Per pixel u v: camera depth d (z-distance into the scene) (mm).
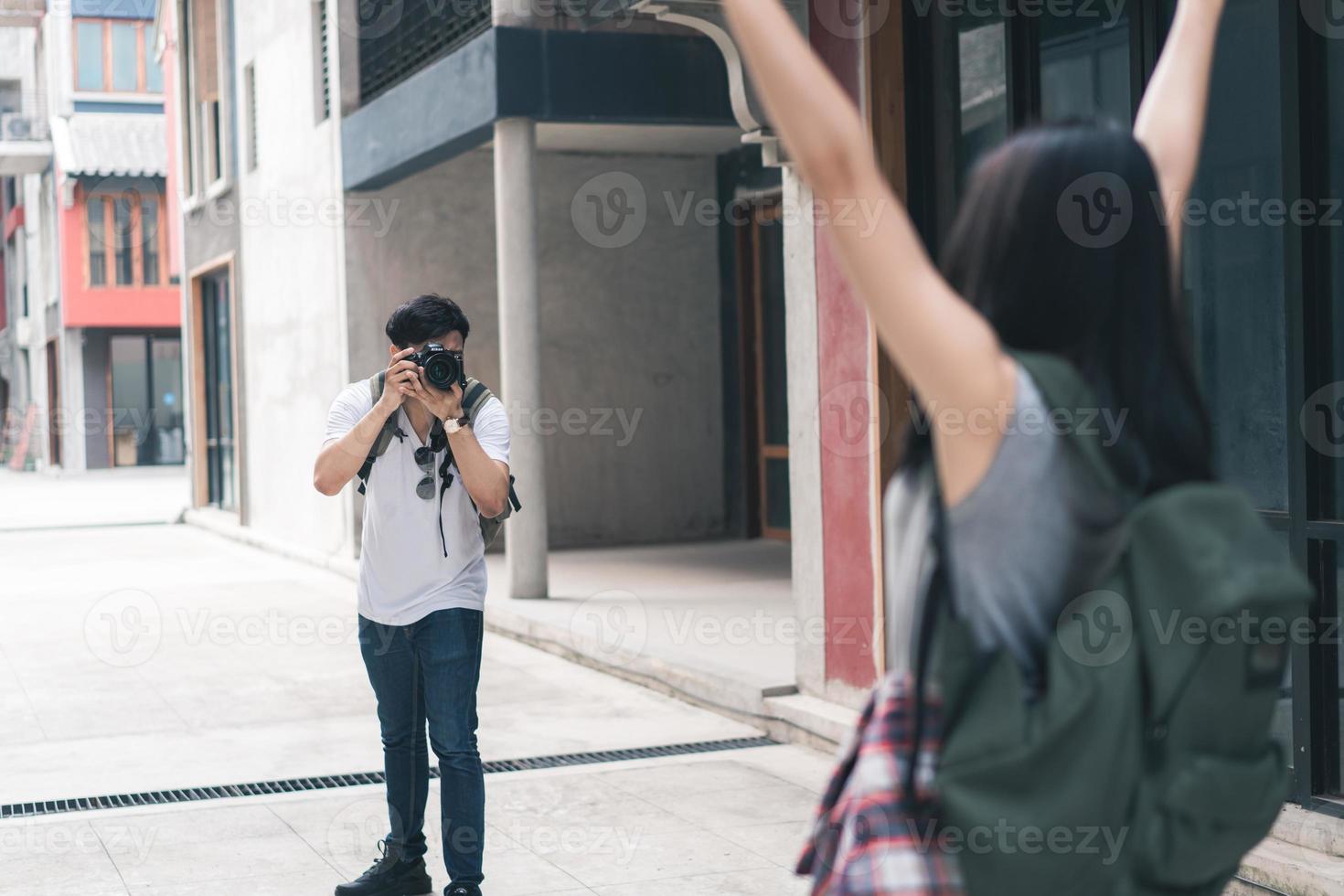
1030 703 1289
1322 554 4215
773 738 6211
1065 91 4953
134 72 25172
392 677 4031
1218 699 1290
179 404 33250
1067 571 1283
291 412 14086
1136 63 4543
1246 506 1320
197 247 17844
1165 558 1285
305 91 13148
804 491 6195
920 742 1339
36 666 8203
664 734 6297
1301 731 4215
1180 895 1328
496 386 12695
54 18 24266
